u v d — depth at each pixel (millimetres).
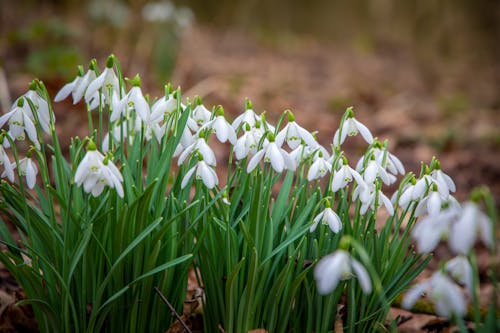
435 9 5176
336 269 642
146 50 2256
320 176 743
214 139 1602
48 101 736
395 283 756
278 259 747
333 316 763
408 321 851
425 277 992
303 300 760
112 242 741
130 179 742
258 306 748
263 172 759
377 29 5516
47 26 2074
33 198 773
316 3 5824
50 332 758
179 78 2234
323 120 2072
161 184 739
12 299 857
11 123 725
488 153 1759
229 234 734
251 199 731
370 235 745
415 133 1924
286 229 754
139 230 733
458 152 1777
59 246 744
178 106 737
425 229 658
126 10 2348
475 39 4992
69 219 729
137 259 738
